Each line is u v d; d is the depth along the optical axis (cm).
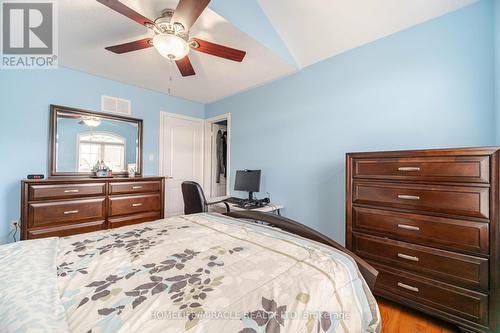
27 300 67
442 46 179
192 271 90
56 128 260
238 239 127
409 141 194
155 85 322
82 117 279
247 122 339
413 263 152
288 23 216
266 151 311
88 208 242
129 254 106
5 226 232
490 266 126
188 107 393
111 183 259
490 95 159
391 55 204
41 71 253
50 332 55
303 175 268
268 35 217
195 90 341
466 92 169
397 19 190
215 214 189
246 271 90
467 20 168
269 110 307
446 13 177
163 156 358
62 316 63
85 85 282
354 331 84
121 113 312
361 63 222
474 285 130
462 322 134
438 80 180
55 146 259
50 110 256
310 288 80
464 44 170
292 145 280
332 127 243
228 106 372
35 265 92
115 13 170
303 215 268
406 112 195
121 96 312
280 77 290
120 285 79
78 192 236
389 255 162
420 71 189
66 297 72
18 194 238
